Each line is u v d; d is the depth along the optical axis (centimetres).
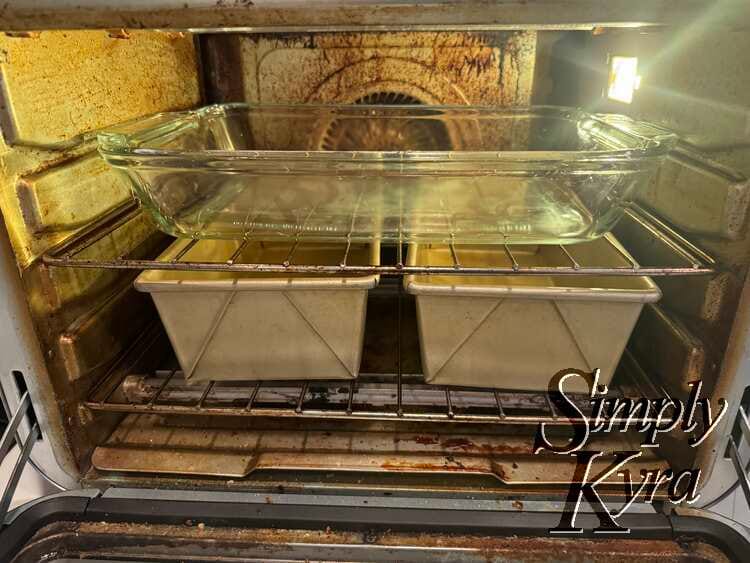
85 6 42
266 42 89
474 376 64
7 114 50
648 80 69
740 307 51
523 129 87
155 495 59
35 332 55
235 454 63
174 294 59
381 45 88
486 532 55
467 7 42
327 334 62
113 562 55
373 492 59
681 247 59
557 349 61
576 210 61
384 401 66
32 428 58
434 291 58
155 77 77
